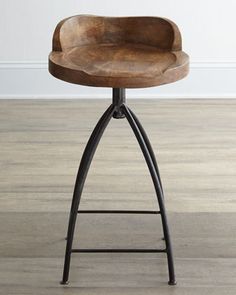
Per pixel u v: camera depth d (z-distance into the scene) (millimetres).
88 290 2855
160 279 2924
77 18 2842
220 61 4914
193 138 4246
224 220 3336
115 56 2725
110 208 3422
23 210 3412
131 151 4059
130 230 3250
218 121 4520
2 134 4301
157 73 2512
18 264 3014
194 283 2898
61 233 3232
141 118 4559
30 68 4910
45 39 4871
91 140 2752
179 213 3391
